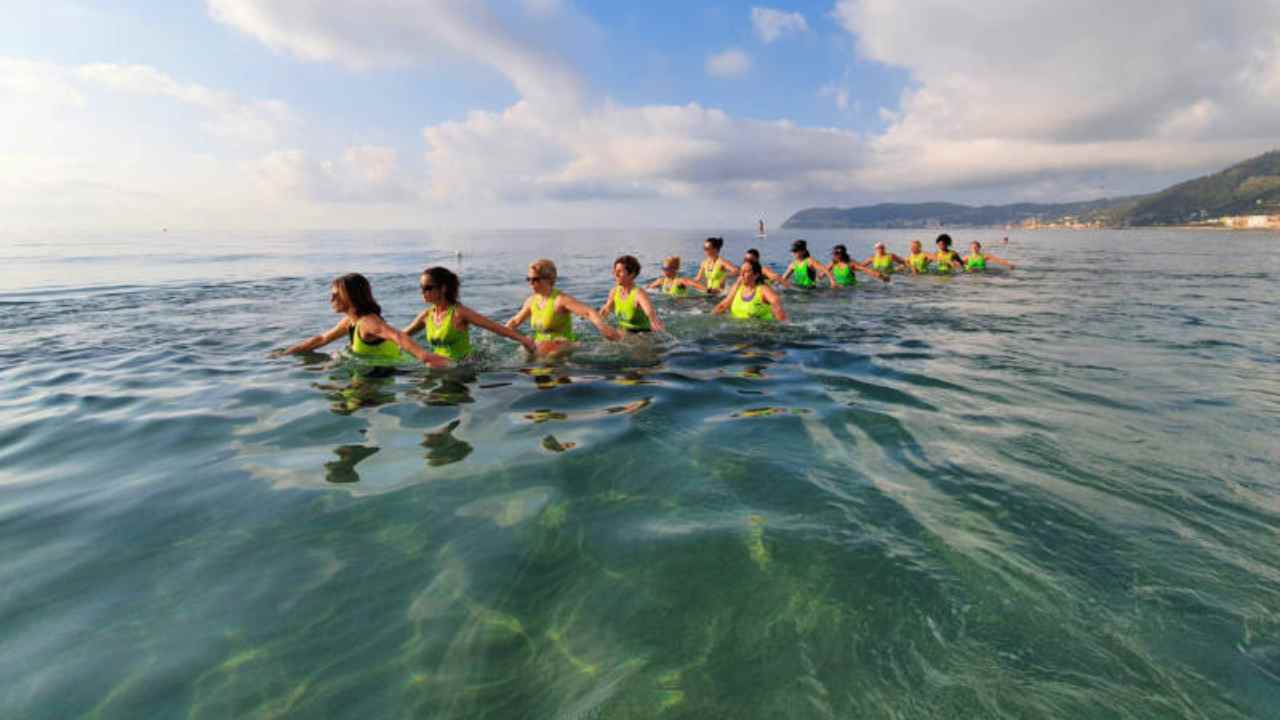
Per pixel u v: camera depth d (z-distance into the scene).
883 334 7.45
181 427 3.95
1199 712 1.52
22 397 4.68
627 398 4.61
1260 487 2.89
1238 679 1.63
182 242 39.28
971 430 3.78
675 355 6.26
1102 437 3.64
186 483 3.04
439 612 1.96
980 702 1.56
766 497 2.81
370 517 2.64
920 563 2.22
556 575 2.18
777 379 5.21
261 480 3.06
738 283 8.73
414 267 20.25
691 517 2.61
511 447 3.51
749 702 1.58
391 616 1.95
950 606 1.96
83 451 3.53
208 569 2.24
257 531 2.53
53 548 2.41
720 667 1.71
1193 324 8.19
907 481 2.99
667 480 3.02
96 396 4.70
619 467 3.19
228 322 8.65
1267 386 4.88
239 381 5.17
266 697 1.60
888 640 1.81
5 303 10.59
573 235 73.00
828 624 1.88
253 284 14.20
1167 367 5.59
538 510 2.69
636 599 2.03
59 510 2.75
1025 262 22.33
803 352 6.38
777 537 2.42
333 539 2.45
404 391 4.84
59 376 5.36
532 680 1.67
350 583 2.13
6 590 2.12
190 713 1.55
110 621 1.94
